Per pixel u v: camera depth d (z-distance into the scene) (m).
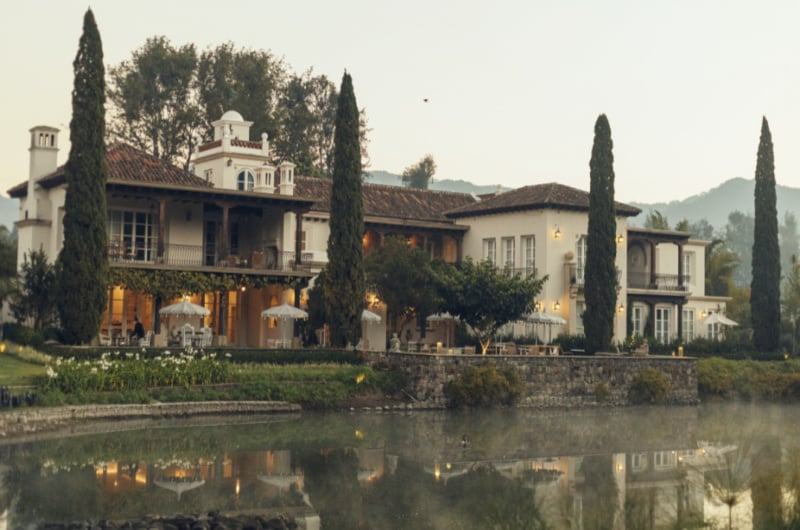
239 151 59.38
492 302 54.19
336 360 49.00
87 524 21.61
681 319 68.25
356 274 51.47
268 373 45.19
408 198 69.31
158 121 80.31
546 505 25.22
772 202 67.12
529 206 62.16
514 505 25.36
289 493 26.70
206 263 56.81
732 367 59.38
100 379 40.34
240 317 58.22
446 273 56.28
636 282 68.56
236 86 82.94
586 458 33.91
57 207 53.88
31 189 55.97
